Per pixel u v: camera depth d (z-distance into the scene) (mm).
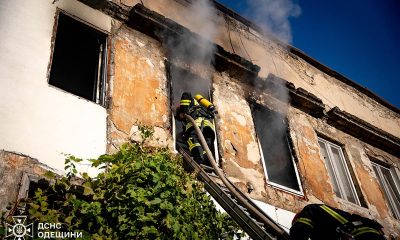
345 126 9742
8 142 4055
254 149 7094
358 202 8602
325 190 7758
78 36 6125
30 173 3994
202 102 6332
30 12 5352
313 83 10883
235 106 7465
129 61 6156
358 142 10016
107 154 4488
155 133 5637
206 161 6168
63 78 5844
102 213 3914
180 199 4383
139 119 5582
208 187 5160
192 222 4402
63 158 4375
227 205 4852
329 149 9062
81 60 6062
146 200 4008
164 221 4008
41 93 4695
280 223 6230
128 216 3889
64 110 4781
